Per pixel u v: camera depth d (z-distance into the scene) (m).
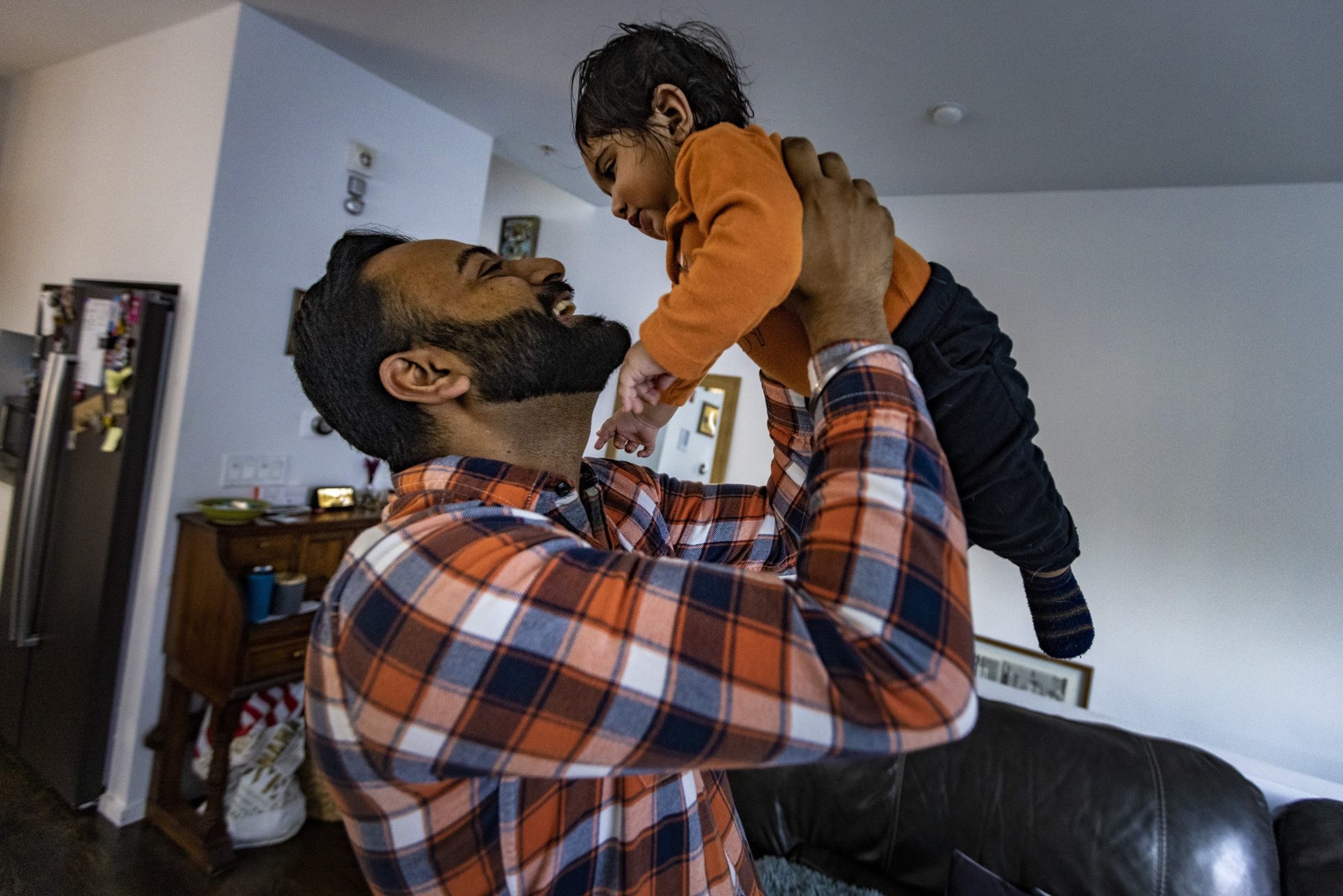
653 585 0.43
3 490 2.73
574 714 0.39
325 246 2.35
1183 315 2.47
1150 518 2.50
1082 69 1.83
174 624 2.10
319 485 2.48
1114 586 2.54
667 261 0.70
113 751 2.18
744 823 1.72
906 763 1.62
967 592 0.43
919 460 0.44
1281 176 2.29
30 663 2.35
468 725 0.40
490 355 0.59
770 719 0.38
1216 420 2.41
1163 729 2.45
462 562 0.45
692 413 3.34
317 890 1.99
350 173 2.39
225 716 1.98
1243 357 2.38
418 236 2.64
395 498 0.60
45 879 1.87
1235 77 1.77
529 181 3.94
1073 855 1.40
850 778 1.67
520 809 0.49
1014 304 2.75
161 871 1.96
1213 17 1.56
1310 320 2.29
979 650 2.74
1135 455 2.53
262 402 2.27
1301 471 2.29
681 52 0.77
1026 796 1.49
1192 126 2.05
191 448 2.10
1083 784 1.47
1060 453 2.65
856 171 2.76
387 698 0.42
